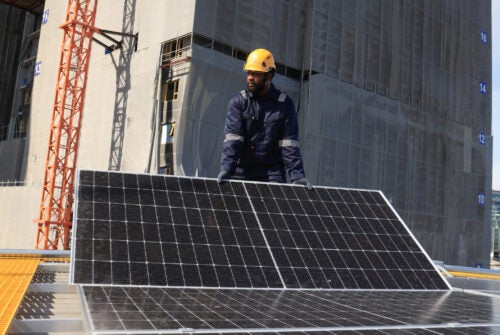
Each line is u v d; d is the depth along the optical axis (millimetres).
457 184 43031
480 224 44719
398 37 39688
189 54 29219
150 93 31141
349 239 5719
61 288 4211
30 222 37438
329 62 34594
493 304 4398
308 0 34656
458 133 43812
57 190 37375
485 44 48438
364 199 6641
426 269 5531
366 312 3699
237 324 3059
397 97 38938
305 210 6020
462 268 8461
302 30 34500
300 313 3533
